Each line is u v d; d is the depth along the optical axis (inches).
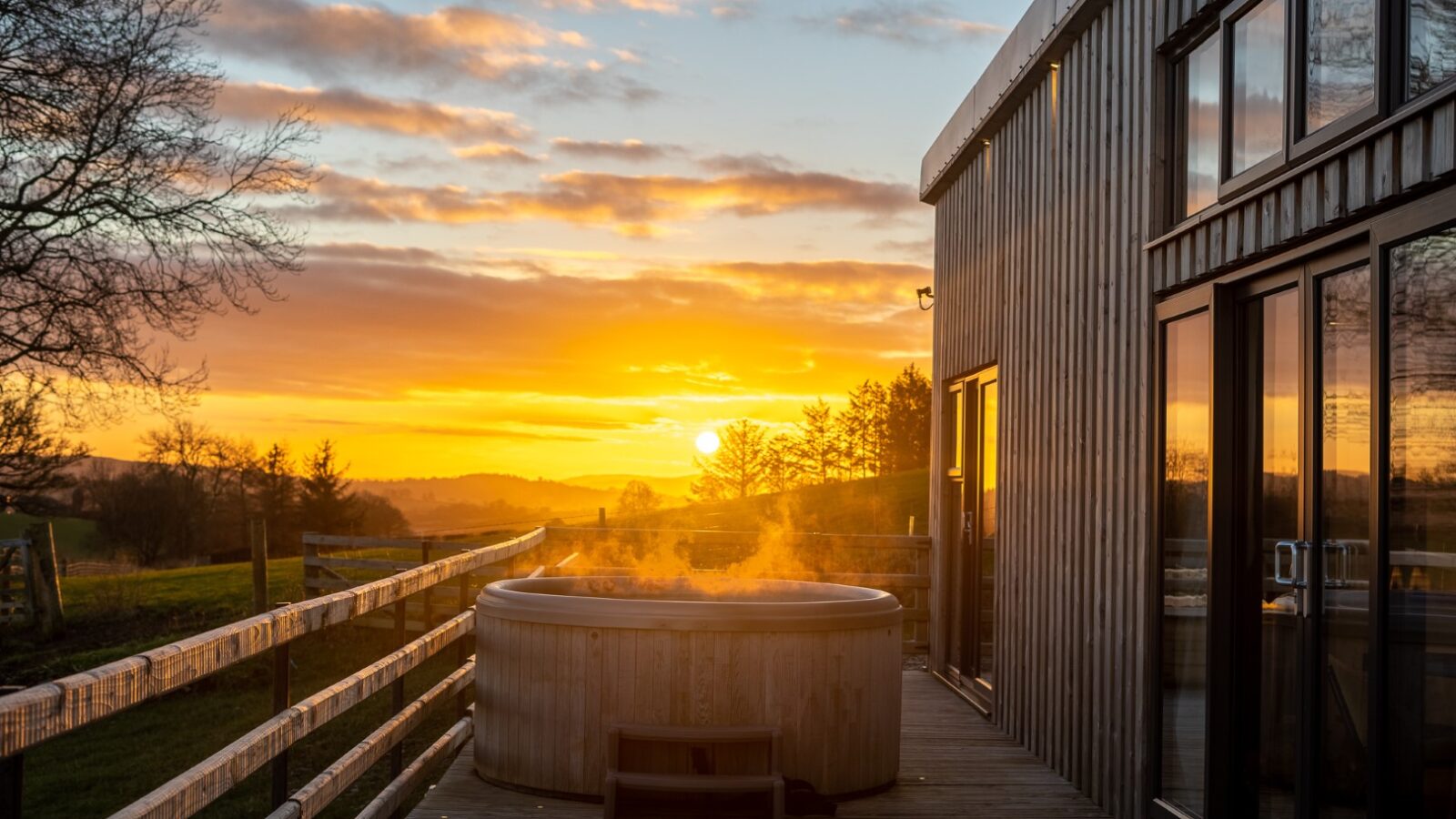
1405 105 120.8
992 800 204.7
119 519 1460.4
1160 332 183.5
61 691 79.1
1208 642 162.1
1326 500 138.3
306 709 135.6
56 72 516.4
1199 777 167.0
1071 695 218.7
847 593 239.1
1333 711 135.2
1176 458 178.4
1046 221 244.4
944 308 348.5
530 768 203.6
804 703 199.5
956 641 323.6
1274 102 153.3
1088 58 219.5
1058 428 232.2
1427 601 115.0
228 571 679.7
